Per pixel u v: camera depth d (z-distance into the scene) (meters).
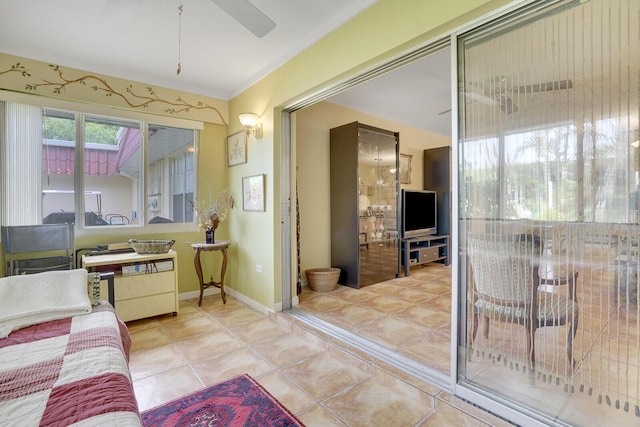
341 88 2.65
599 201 1.32
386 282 4.41
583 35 1.34
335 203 4.34
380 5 2.05
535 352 1.53
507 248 1.60
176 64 3.12
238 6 1.63
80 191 3.17
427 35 1.84
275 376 2.15
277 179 3.23
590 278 1.36
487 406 1.67
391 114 4.95
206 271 3.96
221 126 4.02
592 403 1.37
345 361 2.33
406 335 2.61
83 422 0.90
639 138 1.22
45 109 2.99
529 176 1.52
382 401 1.88
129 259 2.92
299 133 4.06
